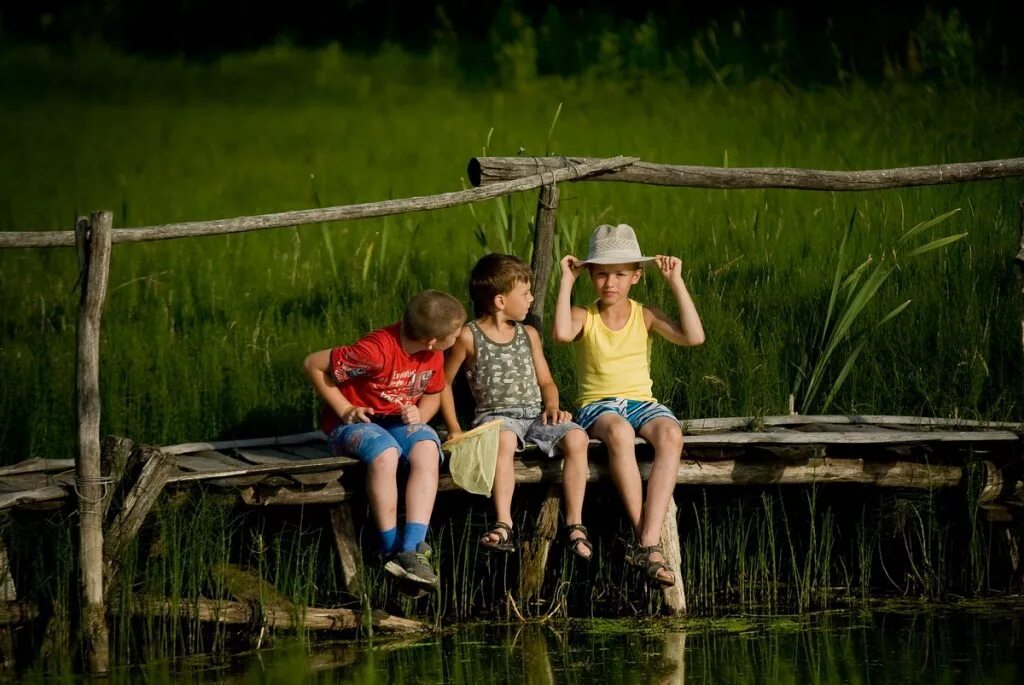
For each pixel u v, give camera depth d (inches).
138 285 1286.9
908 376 986.7
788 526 888.9
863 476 852.0
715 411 968.3
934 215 1157.7
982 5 2513.5
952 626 781.3
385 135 2434.8
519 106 2591.0
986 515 854.5
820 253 1174.3
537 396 835.4
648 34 2800.2
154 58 3796.8
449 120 2517.2
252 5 3941.9
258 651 759.7
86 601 730.8
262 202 1875.0
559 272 991.6
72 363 1030.4
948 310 1023.0
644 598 840.3
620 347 849.5
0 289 1290.6
